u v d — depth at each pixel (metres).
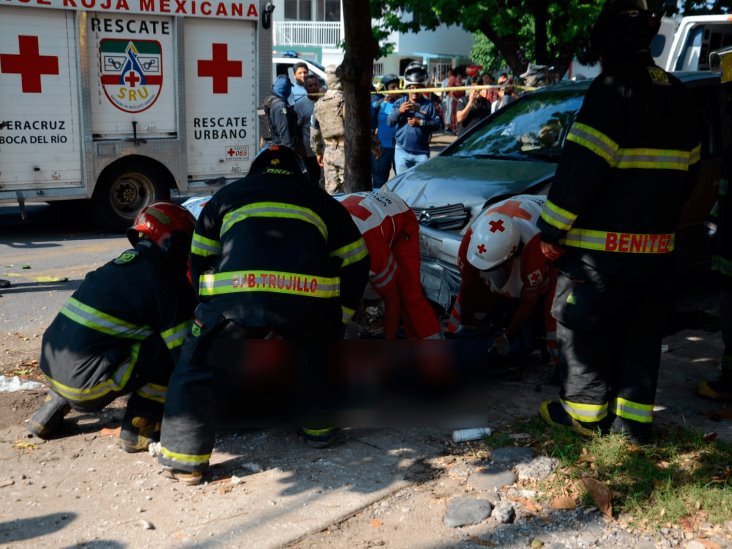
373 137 9.15
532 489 3.62
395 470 3.81
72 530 3.27
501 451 3.91
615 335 3.99
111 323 3.77
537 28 13.57
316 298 3.63
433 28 16.36
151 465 3.87
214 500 3.53
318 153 9.91
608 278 3.79
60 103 9.17
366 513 3.44
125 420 3.99
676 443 4.01
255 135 10.59
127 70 9.52
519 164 6.18
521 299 4.71
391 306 4.74
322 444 4.01
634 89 3.64
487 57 29.92
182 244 3.95
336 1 35.06
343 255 3.85
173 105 9.91
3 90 8.81
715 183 6.44
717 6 13.49
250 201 3.66
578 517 3.41
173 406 3.61
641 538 3.27
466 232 4.77
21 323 6.18
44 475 3.74
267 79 10.55
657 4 9.20
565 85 7.11
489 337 5.16
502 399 4.62
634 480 3.65
